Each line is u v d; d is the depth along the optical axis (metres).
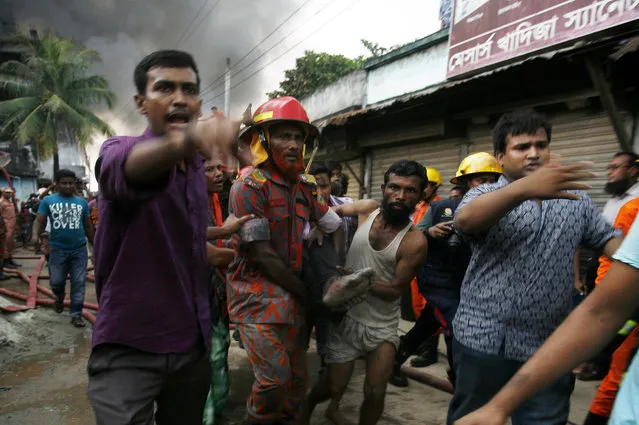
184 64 1.49
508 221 1.81
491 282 1.85
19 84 24.61
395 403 3.37
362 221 2.88
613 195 3.85
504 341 1.83
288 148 2.22
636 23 4.23
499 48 5.69
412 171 2.37
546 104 5.57
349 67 21.50
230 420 3.08
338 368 2.50
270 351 2.19
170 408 1.70
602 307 1.00
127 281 1.47
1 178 21.39
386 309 2.42
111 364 1.48
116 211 1.45
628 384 1.08
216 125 1.04
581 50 4.18
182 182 1.57
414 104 6.20
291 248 2.29
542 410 1.78
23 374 3.96
